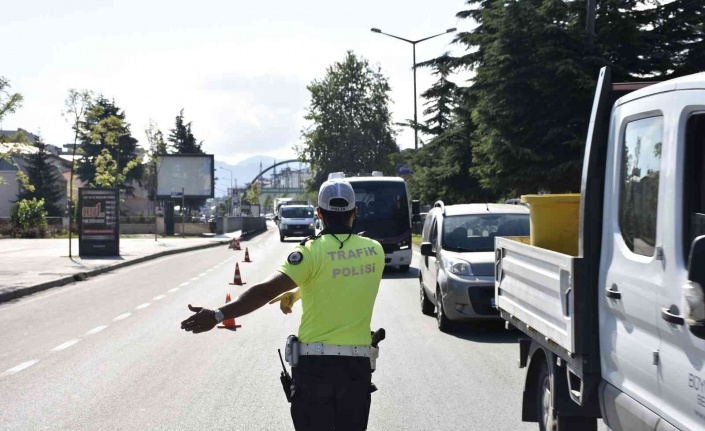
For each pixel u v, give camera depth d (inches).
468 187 1592.0
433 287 549.0
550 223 244.5
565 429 219.6
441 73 1845.5
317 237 175.0
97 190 1232.2
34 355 426.0
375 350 174.4
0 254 1279.5
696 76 158.2
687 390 147.7
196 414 301.3
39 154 3329.2
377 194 1022.4
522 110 1063.6
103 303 664.4
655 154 168.7
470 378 366.9
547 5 1022.4
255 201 6146.7
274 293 169.2
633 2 1023.0
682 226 154.2
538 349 238.7
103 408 310.8
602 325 189.9
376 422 291.3
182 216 2329.0
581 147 1031.0
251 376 370.0
